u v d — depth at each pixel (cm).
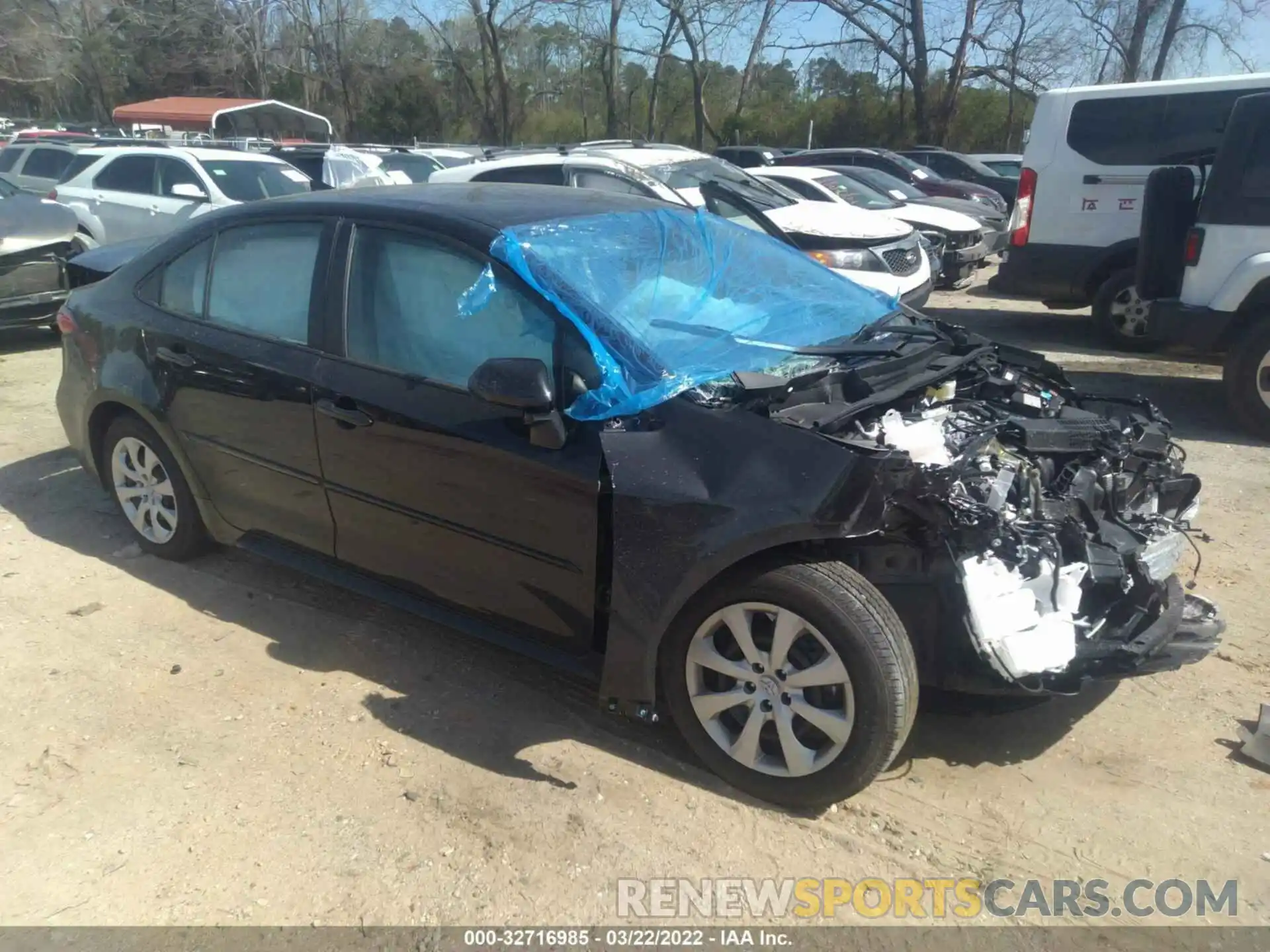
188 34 5244
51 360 872
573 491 310
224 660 388
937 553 294
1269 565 463
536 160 950
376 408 351
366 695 366
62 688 370
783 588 288
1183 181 691
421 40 4728
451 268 345
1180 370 838
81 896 274
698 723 315
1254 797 310
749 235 425
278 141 2883
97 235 1116
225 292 412
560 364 318
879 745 285
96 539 495
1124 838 295
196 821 302
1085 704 360
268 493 402
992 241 1495
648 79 4322
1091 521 324
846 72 3659
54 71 5175
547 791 315
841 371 323
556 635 336
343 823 301
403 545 363
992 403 368
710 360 317
